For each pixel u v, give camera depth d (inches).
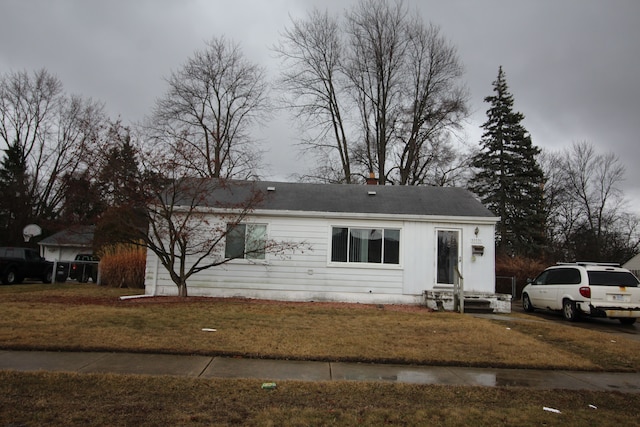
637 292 526.6
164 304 482.9
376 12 1321.4
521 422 193.2
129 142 520.4
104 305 464.1
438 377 262.1
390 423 187.6
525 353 315.3
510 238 1395.2
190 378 237.1
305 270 604.7
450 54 1320.1
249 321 390.0
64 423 175.6
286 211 602.2
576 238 1813.5
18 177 1587.1
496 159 1451.8
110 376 233.9
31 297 536.7
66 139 1611.7
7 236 1598.2
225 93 1488.7
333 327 379.9
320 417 190.4
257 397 213.6
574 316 546.0
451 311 546.0
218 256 598.9
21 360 262.1
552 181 1881.2
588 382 265.1
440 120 1318.9
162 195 596.7
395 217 602.9
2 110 1588.3
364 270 604.7
